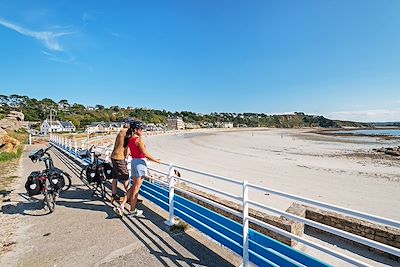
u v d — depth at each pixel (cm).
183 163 2255
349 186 1409
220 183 1427
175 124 13062
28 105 11825
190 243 425
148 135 6906
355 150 3634
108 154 949
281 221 539
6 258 381
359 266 230
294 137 7625
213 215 420
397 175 1727
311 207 698
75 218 534
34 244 424
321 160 2511
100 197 680
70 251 400
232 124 18288
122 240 435
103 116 11925
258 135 8862
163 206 560
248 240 354
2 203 637
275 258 315
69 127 8531
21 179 937
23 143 3167
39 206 612
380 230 552
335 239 618
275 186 1405
